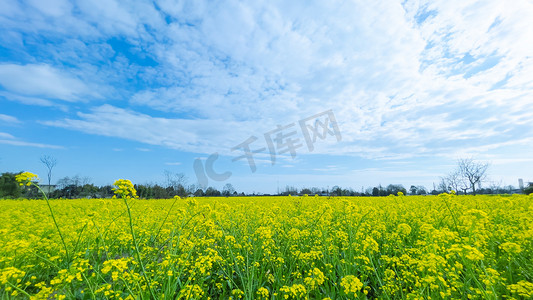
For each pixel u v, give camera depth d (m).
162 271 3.52
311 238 5.68
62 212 9.79
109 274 4.07
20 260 4.31
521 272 3.65
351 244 4.41
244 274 4.11
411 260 3.42
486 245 4.36
